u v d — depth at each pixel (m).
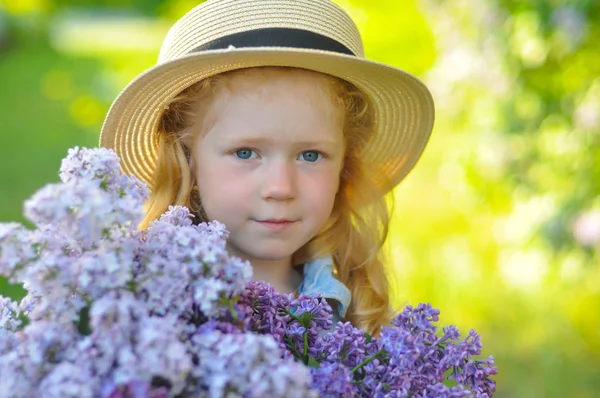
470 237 3.49
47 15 13.94
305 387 0.94
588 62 2.65
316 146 1.36
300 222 1.38
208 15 1.37
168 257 0.95
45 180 6.75
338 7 1.44
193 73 1.35
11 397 0.89
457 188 3.37
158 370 0.83
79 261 0.91
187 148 1.48
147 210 1.51
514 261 3.37
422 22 3.32
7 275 0.90
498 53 2.79
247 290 1.07
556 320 3.23
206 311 0.94
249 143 1.33
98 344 0.87
